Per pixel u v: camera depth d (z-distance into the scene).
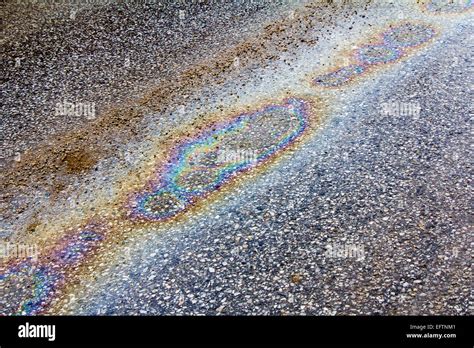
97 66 13.67
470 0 14.95
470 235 7.30
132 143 10.65
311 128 10.34
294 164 9.39
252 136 10.41
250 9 16.00
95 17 16.02
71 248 8.16
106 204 9.05
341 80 11.86
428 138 9.47
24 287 7.52
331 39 13.80
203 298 6.94
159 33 15.04
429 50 12.52
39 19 16.02
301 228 7.89
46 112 11.95
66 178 9.82
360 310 6.44
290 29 14.58
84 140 10.88
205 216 8.47
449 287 6.56
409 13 14.68
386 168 8.89
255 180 9.15
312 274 7.05
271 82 12.20
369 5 15.43
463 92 10.65
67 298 7.24
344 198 8.38
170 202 8.91
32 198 9.38
